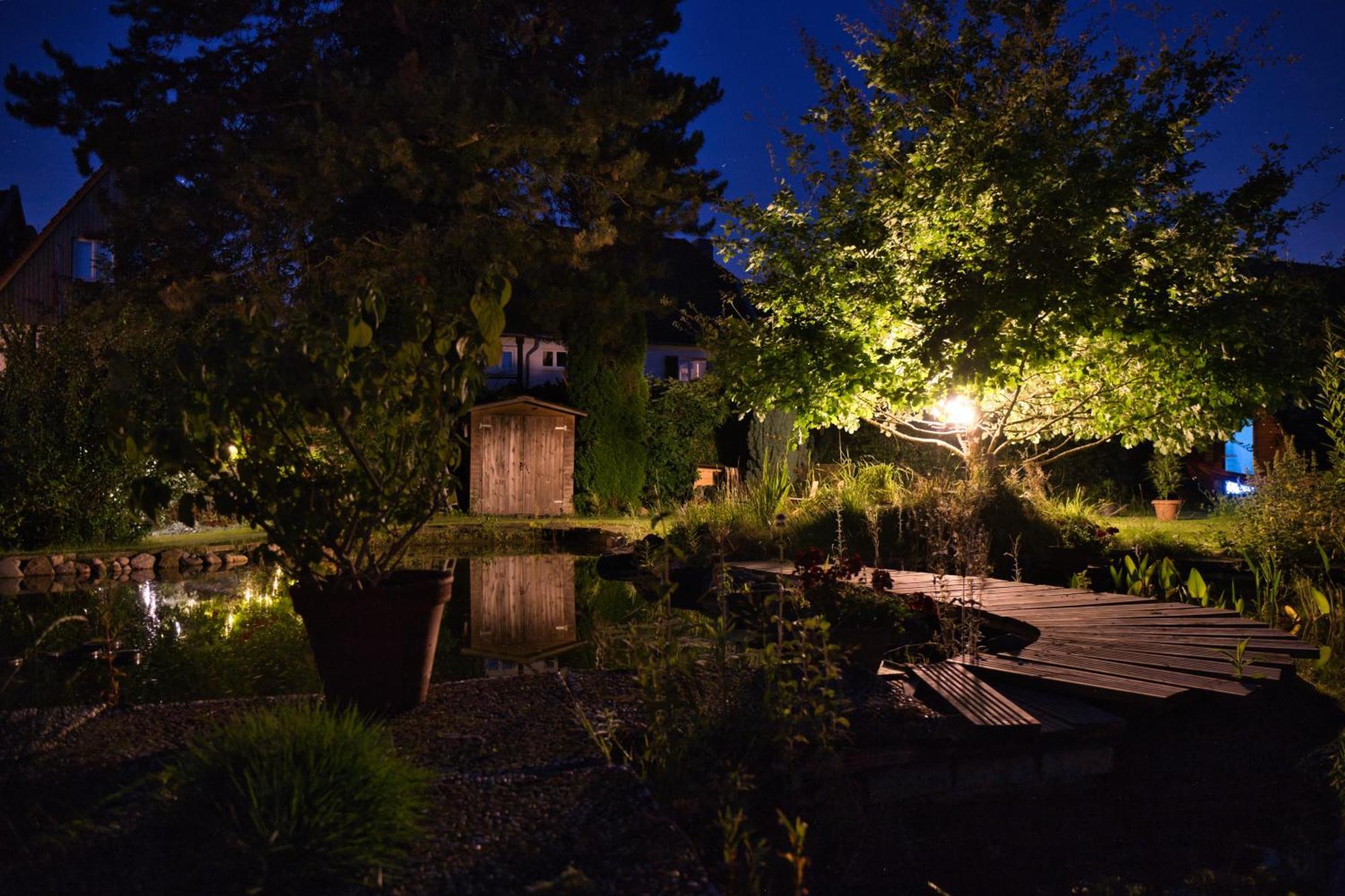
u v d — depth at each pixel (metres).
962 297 9.88
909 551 9.97
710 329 13.04
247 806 2.52
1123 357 10.55
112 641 6.40
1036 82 10.48
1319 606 6.39
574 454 19.89
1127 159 10.38
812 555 6.10
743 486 15.38
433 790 3.04
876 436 17.61
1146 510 16.06
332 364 3.82
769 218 11.60
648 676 3.69
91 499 12.62
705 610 7.90
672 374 30.42
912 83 11.23
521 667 6.13
